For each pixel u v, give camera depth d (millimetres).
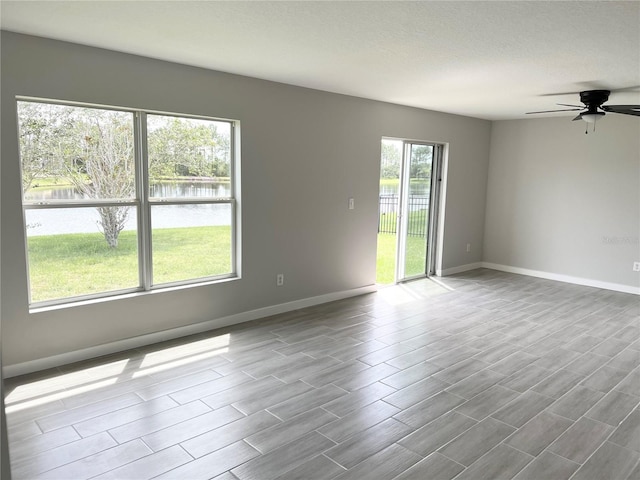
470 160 7176
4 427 1084
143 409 2996
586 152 6484
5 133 3164
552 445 2695
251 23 2842
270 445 2637
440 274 7047
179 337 4266
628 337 4523
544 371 3719
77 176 3633
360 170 5594
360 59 3652
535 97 5176
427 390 3352
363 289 5926
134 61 3672
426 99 5465
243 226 4598
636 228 6156
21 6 2611
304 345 4156
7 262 3271
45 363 3529
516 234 7305
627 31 2848
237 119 4379
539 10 2523
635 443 2730
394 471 2430
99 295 3828
